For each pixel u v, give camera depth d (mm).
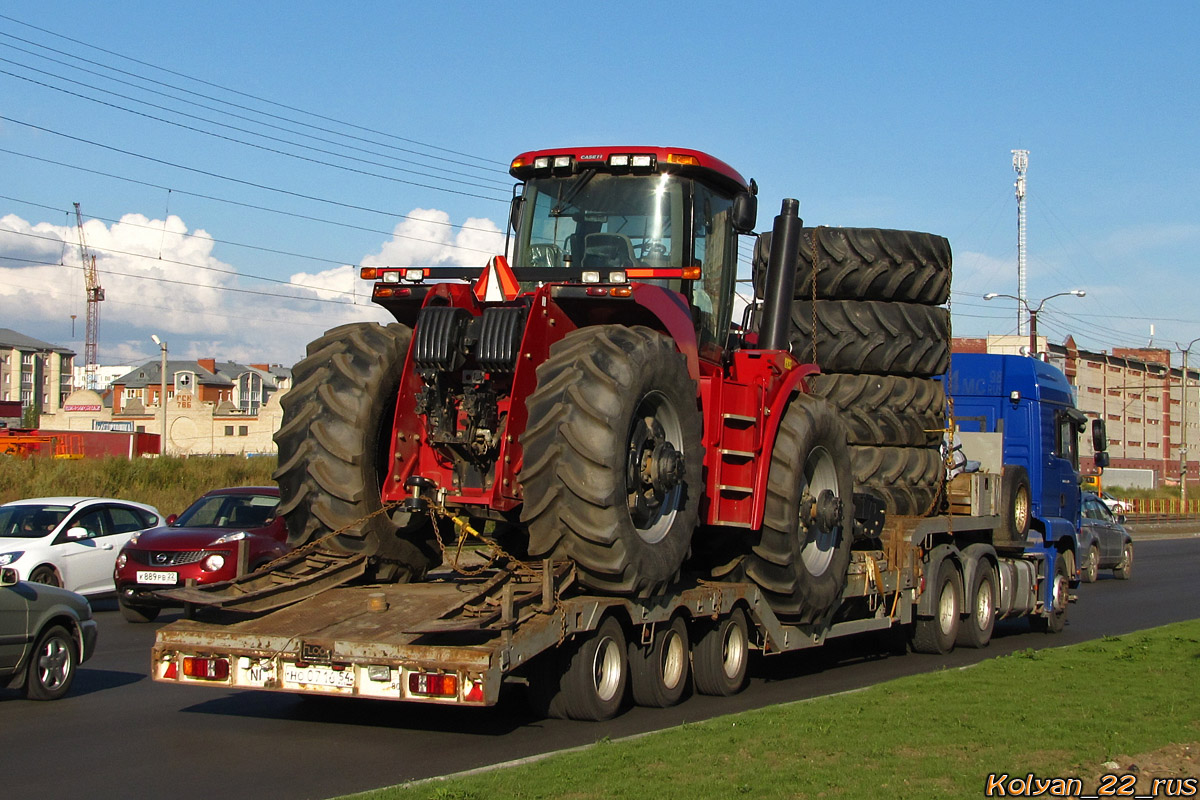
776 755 6656
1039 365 16188
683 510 8656
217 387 103125
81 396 77688
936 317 13297
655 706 8938
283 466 8641
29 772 6922
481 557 9742
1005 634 15617
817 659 12391
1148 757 6867
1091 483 27562
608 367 7906
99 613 15875
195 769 6996
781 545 9672
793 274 11047
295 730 8156
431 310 8180
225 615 8078
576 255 9539
